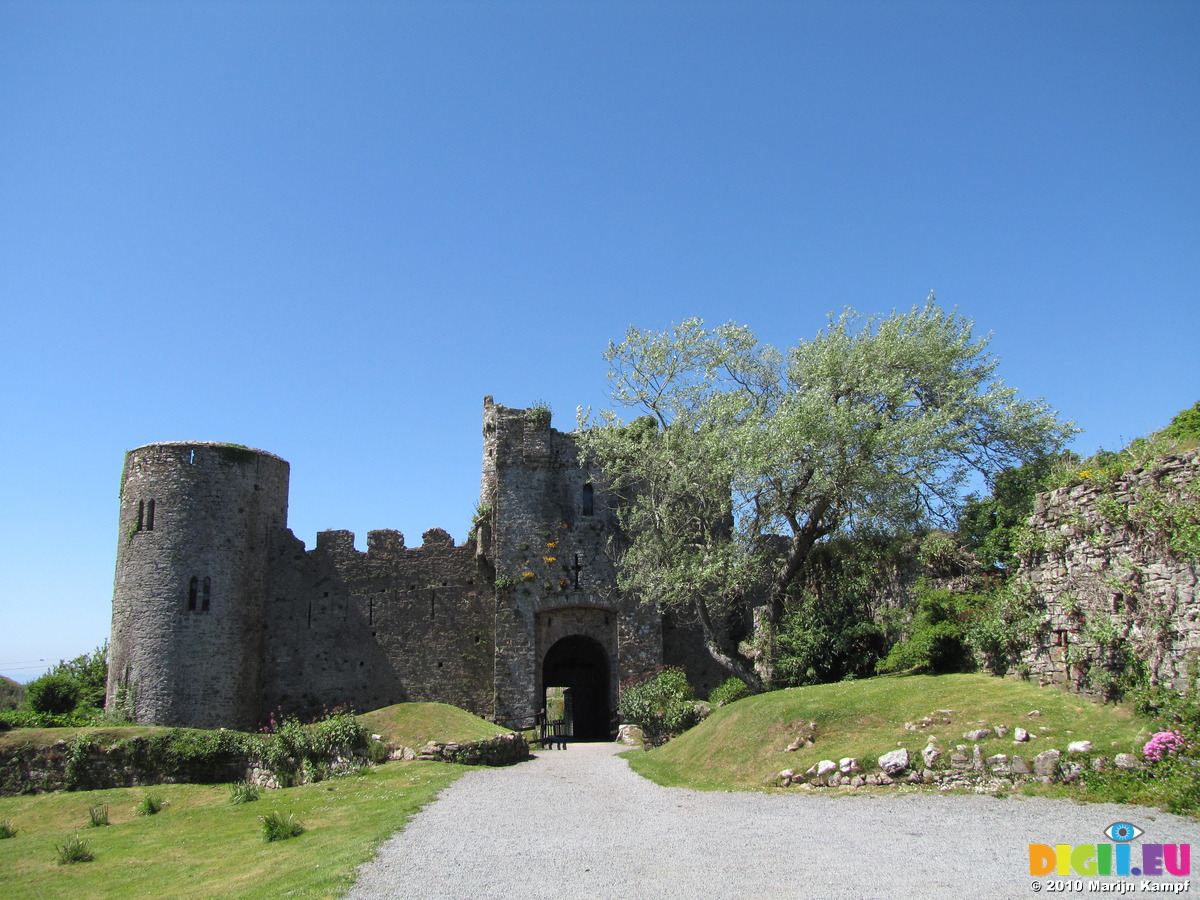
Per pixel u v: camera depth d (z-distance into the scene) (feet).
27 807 95.25
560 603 132.46
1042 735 59.21
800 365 109.40
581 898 40.55
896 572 102.73
